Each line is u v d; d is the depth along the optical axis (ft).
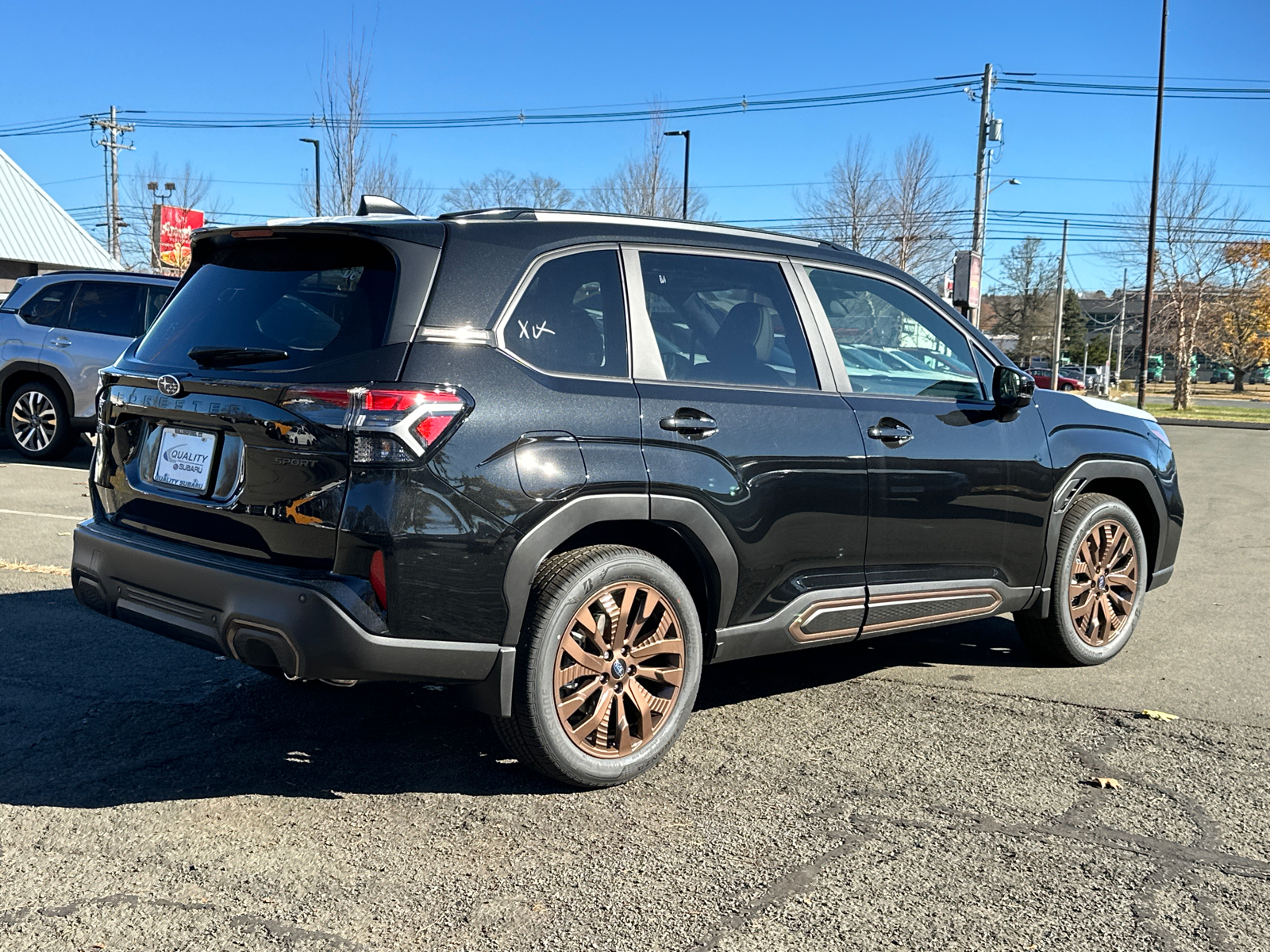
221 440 11.14
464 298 10.87
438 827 10.61
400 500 10.06
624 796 11.49
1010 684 15.89
